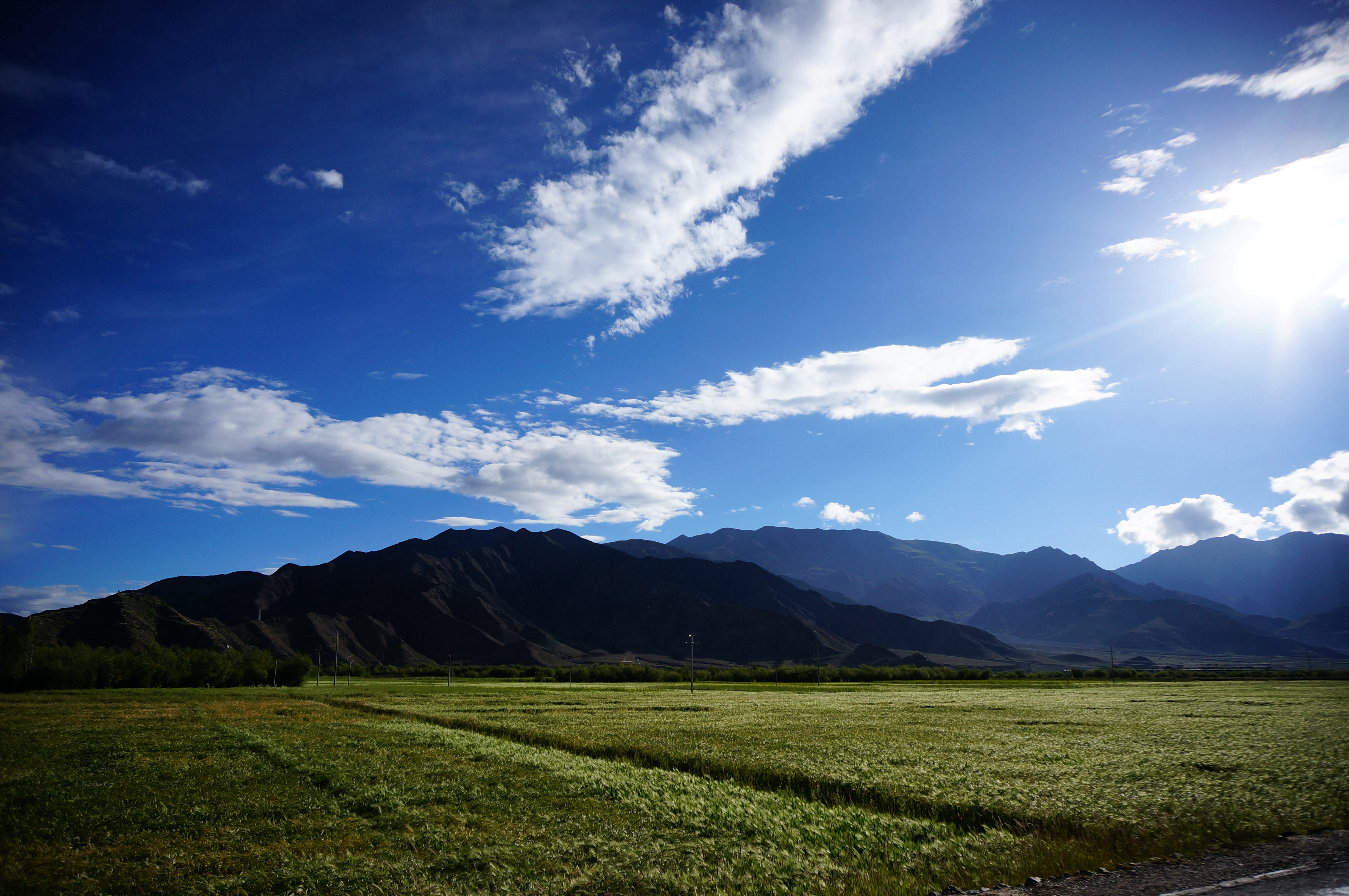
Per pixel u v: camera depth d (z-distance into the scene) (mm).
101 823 16828
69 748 30391
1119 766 22812
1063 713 46938
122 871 13172
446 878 12508
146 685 100812
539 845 14352
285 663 113875
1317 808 15531
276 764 25625
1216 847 12828
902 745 29312
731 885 11750
